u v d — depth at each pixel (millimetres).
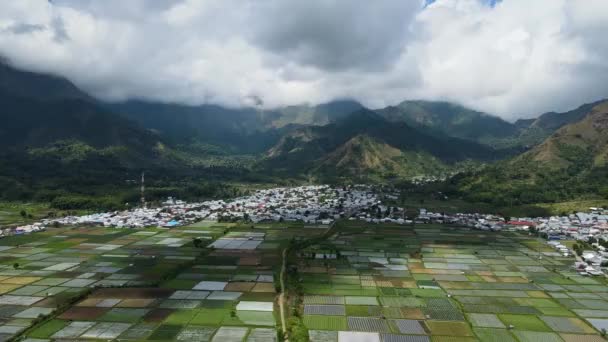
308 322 133500
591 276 183625
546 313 141500
